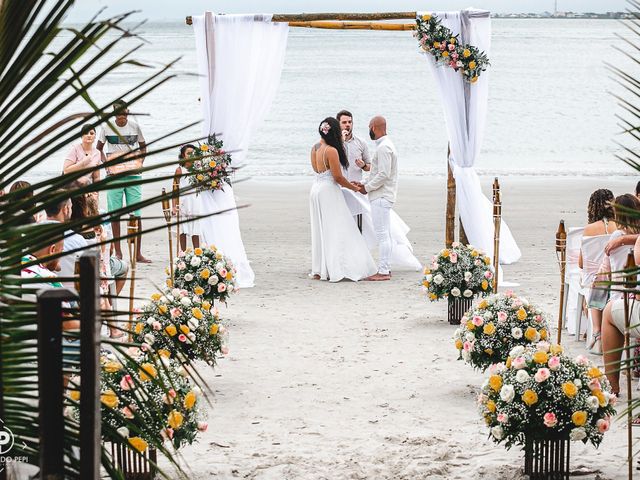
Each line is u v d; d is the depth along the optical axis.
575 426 4.81
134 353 4.86
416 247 13.64
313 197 11.51
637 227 3.00
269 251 13.55
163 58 74.88
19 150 2.37
